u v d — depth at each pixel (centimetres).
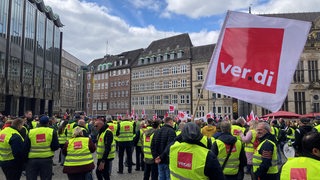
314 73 5672
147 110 7388
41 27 5044
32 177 745
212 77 623
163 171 777
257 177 589
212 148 624
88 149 722
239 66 611
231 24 623
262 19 608
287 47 596
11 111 3975
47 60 5331
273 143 597
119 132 1261
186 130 385
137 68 7812
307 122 930
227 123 638
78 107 9912
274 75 594
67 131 1427
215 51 628
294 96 5691
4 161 771
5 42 3800
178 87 6719
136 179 1134
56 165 1457
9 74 3909
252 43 609
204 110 6256
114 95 8500
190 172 376
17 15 4138
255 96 599
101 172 903
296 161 320
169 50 7106
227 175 614
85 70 10081
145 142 963
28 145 747
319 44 5678
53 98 5516
